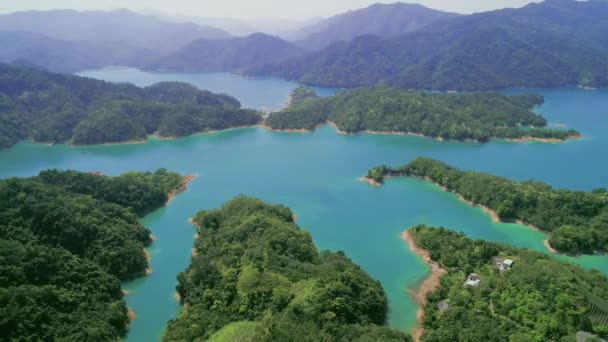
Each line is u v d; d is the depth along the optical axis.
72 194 172.50
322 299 110.19
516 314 110.44
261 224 156.25
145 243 168.62
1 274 114.12
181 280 135.75
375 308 120.00
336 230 180.12
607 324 104.75
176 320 118.50
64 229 143.50
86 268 132.38
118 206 177.00
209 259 142.25
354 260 155.62
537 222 174.38
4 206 143.25
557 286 114.94
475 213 193.38
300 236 152.12
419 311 125.62
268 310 112.88
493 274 130.50
